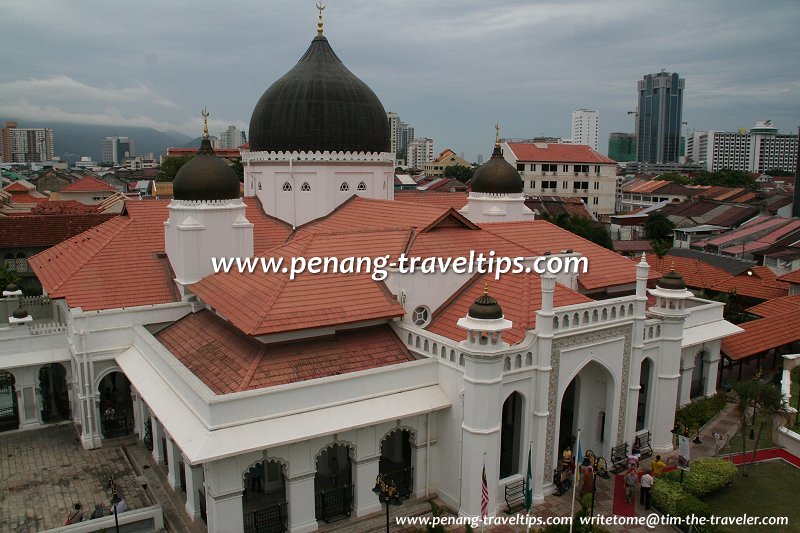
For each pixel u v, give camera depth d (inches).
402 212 1482.5
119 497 1003.9
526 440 1043.3
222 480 884.0
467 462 981.2
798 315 1838.1
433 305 1208.8
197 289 1280.8
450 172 7190.0
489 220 1761.8
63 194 4879.4
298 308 1066.7
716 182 6427.2
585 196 4729.3
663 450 1251.2
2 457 1218.0
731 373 1716.3
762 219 3592.5
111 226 1583.4
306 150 1640.0
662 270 2613.2
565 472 1085.8
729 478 1081.4
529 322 1064.2
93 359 1246.3
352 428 944.9
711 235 3656.5
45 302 1727.4
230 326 1182.9
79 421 1344.7
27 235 2463.1
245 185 1813.5
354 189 1708.9
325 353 1061.8
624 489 1091.3
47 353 1338.6
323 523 976.9
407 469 1064.8
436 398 1029.8
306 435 910.4
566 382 1072.2
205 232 1336.1
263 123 1669.5
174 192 1359.5
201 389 919.7
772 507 1041.5
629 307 1156.5
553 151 4751.5
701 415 1400.1
